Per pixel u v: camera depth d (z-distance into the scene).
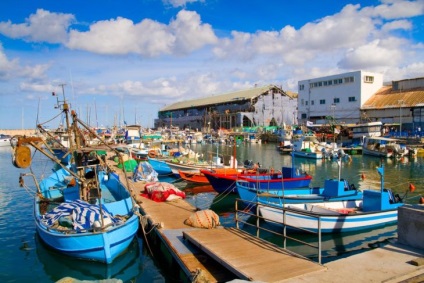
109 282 11.02
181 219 14.67
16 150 12.96
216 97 102.25
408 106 55.44
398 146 46.53
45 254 12.80
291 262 8.92
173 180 30.06
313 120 74.00
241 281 7.20
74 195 17.83
